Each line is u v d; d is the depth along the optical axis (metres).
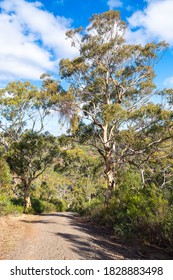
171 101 17.58
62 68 21.47
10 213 19.80
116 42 20.86
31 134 28.86
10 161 29.11
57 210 41.00
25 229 12.62
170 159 21.05
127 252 8.60
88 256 7.77
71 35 21.02
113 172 21.78
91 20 20.66
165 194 12.70
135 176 19.39
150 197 12.46
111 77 22.27
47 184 56.69
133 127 18.08
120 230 11.45
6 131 31.53
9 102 28.34
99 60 21.55
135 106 22.83
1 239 9.70
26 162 29.55
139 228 10.54
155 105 17.48
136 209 11.51
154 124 17.19
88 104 23.19
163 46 21.17
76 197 56.91
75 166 35.91
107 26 20.53
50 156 29.88
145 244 9.51
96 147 23.09
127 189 17.52
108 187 21.41
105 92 22.69
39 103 28.12
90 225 16.20
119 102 22.95
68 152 31.50
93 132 23.77
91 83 22.52
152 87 22.50
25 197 30.27
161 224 9.23
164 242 8.98
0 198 20.45
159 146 18.81
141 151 18.84
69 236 11.20
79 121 22.53
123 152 21.22
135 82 22.83
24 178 30.38
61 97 20.30
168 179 20.53
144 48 21.30
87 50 20.66
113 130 23.34
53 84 21.97
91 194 56.09
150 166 21.81
